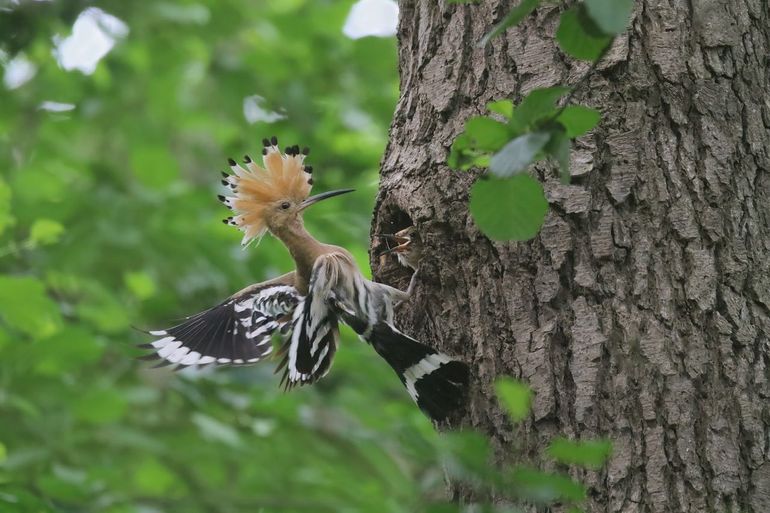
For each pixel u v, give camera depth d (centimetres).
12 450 1401
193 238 1664
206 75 1992
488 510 623
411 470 1448
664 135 746
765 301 721
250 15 2002
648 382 707
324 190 1738
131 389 1464
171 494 1502
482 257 780
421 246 860
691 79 752
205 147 2123
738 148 745
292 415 1408
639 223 735
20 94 1942
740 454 693
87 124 2005
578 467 701
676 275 724
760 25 772
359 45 1920
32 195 1711
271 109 1945
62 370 1305
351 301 898
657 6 764
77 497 1219
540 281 746
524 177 564
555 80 776
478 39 820
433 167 818
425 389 800
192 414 1430
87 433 1413
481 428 760
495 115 786
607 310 726
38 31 1717
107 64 1928
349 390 1522
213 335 989
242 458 1460
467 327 789
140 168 1777
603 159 748
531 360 737
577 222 743
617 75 757
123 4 1886
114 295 1587
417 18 889
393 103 1927
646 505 686
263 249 1648
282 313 1009
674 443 694
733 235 730
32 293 1197
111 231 1647
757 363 710
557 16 787
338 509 1373
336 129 1884
